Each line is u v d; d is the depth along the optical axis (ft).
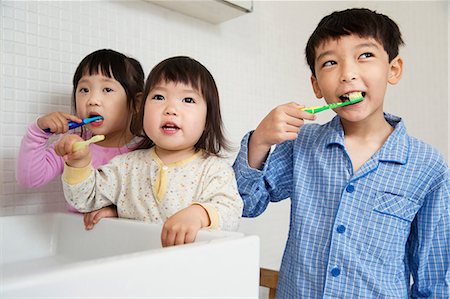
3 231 2.01
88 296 0.92
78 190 2.00
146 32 3.17
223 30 3.82
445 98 5.70
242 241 1.29
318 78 2.30
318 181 2.36
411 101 5.41
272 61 4.34
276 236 4.34
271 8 4.36
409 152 2.28
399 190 2.19
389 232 2.16
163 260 1.06
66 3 2.69
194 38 3.54
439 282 2.17
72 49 2.72
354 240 2.17
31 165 2.18
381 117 2.37
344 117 2.19
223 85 3.79
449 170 2.23
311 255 2.25
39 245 2.11
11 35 2.43
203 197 2.00
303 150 2.48
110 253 1.85
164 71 2.16
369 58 2.17
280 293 2.42
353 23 2.18
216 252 1.20
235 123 3.88
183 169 2.14
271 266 4.26
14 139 2.43
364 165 2.24
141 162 2.23
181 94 2.15
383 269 2.15
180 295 1.10
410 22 5.44
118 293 0.97
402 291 2.16
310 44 2.39
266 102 4.25
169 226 1.57
